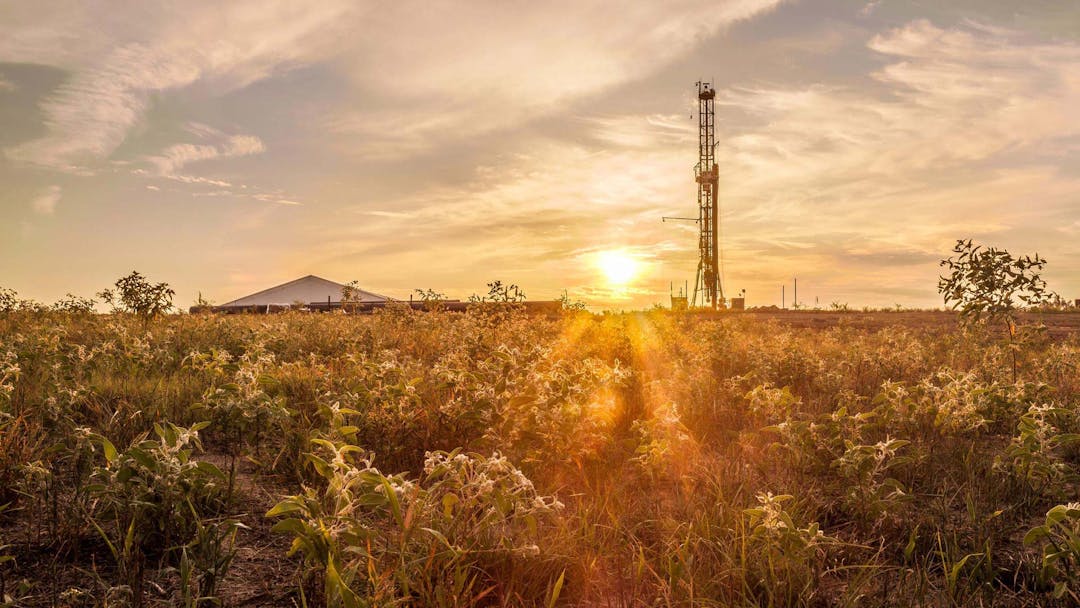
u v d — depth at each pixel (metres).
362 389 5.57
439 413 5.36
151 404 6.11
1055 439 4.46
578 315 15.48
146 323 13.67
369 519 3.62
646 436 5.01
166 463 3.23
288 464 4.76
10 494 3.90
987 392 6.30
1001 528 3.89
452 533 3.04
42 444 4.79
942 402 6.05
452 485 3.17
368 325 13.01
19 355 7.48
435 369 6.50
